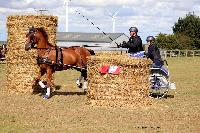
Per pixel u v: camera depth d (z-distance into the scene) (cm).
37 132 1073
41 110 1395
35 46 1738
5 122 1194
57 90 1934
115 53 1659
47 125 1160
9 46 1852
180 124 1198
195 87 2148
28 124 1170
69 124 1177
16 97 1702
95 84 1484
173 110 1425
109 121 1226
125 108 1454
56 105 1501
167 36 7694
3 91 1873
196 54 6812
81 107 1460
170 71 3322
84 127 1138
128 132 1088
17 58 1831
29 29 1661
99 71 1473
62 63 1686
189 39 7819
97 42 7925
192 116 1321
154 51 1694
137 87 1471
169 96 1784
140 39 1692
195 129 1135
